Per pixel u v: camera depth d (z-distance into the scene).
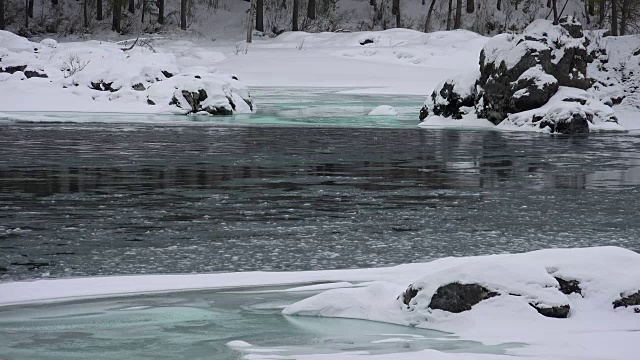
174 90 52.59
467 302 10.24
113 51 71.25
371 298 10.92
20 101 51.41
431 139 38.09
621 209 20.75
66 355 8.95
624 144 37.22
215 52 89.44
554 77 46.34
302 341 9.48
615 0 98.44
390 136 39.12
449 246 16.39
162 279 13.12
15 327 10.14
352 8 122.38
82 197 21.41
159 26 110.50
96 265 14.60
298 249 16.02
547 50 46.47
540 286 10.34
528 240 17.08
